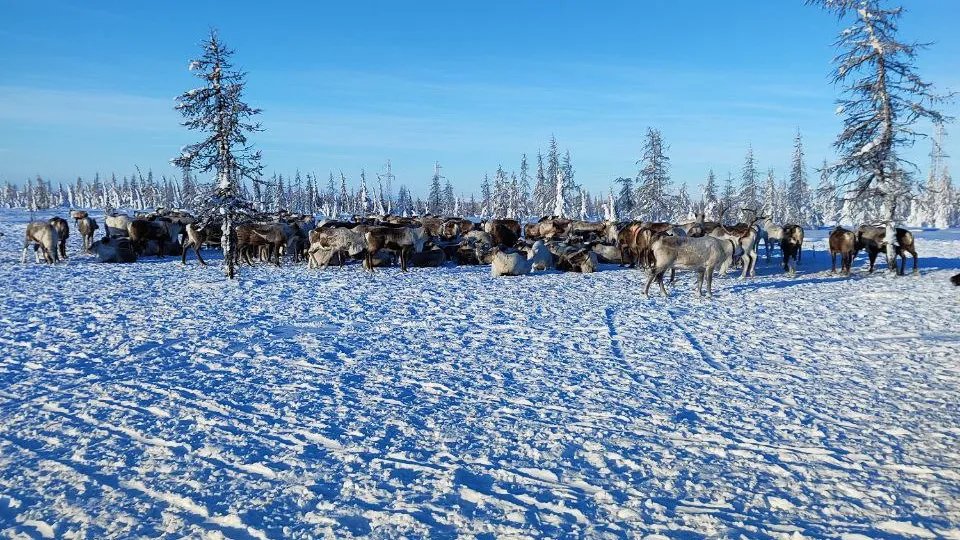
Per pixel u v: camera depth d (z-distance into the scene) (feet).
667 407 24.68
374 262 76.79
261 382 27.84
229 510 16.05
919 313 43.93
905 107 69.72
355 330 39.45
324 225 85.81
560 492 17.29
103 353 32.76
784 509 16.33
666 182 207.31
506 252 68.44
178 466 18.78
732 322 42.01
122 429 21.84
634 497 17.01
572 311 46.21
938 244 121.70
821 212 251.80
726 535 14.96
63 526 15.21
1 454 19.51
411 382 27.99
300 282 62.39
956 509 16.15
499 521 15.61
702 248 50.80
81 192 524.93
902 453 19.81
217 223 73.41
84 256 83.05
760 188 246.88
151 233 83.30
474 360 32.04
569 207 282.77
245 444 20.56
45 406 24.21
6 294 51.96
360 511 16.07
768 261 80.89
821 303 49.06
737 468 18.92
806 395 26.11
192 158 66.13
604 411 24.16
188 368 30.04
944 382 27.43
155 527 15.20
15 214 196.34
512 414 23.79
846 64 71.72
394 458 19.53
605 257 82.84
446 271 73.15
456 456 19.74
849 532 15.07
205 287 57.98
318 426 22.29
